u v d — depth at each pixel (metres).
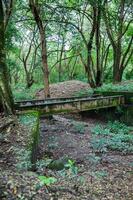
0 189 5.28
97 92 18.88
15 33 23.23
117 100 16.22
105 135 13.15
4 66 10.17
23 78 45.84
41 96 23.72
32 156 7.29
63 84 26.17
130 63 36.53
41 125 14.31
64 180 6.68
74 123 15.24
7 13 16.09
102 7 20.64
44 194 5.52
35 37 33.12
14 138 8.14
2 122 9.01
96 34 22.66
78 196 5.94
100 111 17.34
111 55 36.50
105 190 6.79
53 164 7.61
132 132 14.59
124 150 10.88
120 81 24.42
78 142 11.66
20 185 5.55
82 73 41.72
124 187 7.25
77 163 9.07
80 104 13.69
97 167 8.83
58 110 12.62
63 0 23.39
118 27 24.38
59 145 11.06
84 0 22.70
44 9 21.50
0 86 9.88
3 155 7.20
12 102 10.24
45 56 15.31
